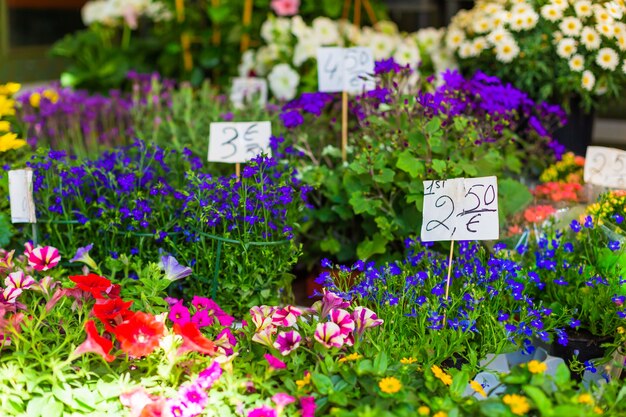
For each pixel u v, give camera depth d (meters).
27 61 5.38
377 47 4.32
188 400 2.04
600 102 3.62
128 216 2.82
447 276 2.48
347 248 3.16
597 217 2.67
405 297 2.48
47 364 2.12
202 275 2.74
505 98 3.09
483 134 3.04
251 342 2.28
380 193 2.99
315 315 2.36
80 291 2.36
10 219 2.99
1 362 2.19
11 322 2.19
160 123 3.74
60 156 2.95
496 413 1.90
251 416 1.97
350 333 2.23
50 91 4.11
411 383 2.06
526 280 2.59
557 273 2.71
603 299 2.49
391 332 2.31
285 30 4.56
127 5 5.12
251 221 2.60
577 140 3.71
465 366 2.24
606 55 3.33
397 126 3.08
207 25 5.21
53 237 2.93
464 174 2.97
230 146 2.96
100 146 3.86
